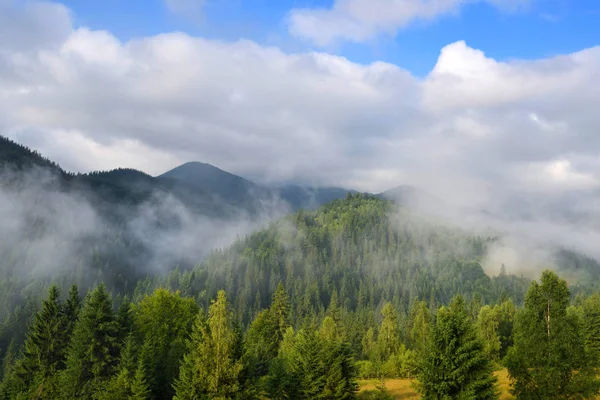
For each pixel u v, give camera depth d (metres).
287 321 83.56
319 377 45.12
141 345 52.16
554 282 34.81
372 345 91.44
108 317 49.97
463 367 31.53
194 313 66.19
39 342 50.41
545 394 32.91
